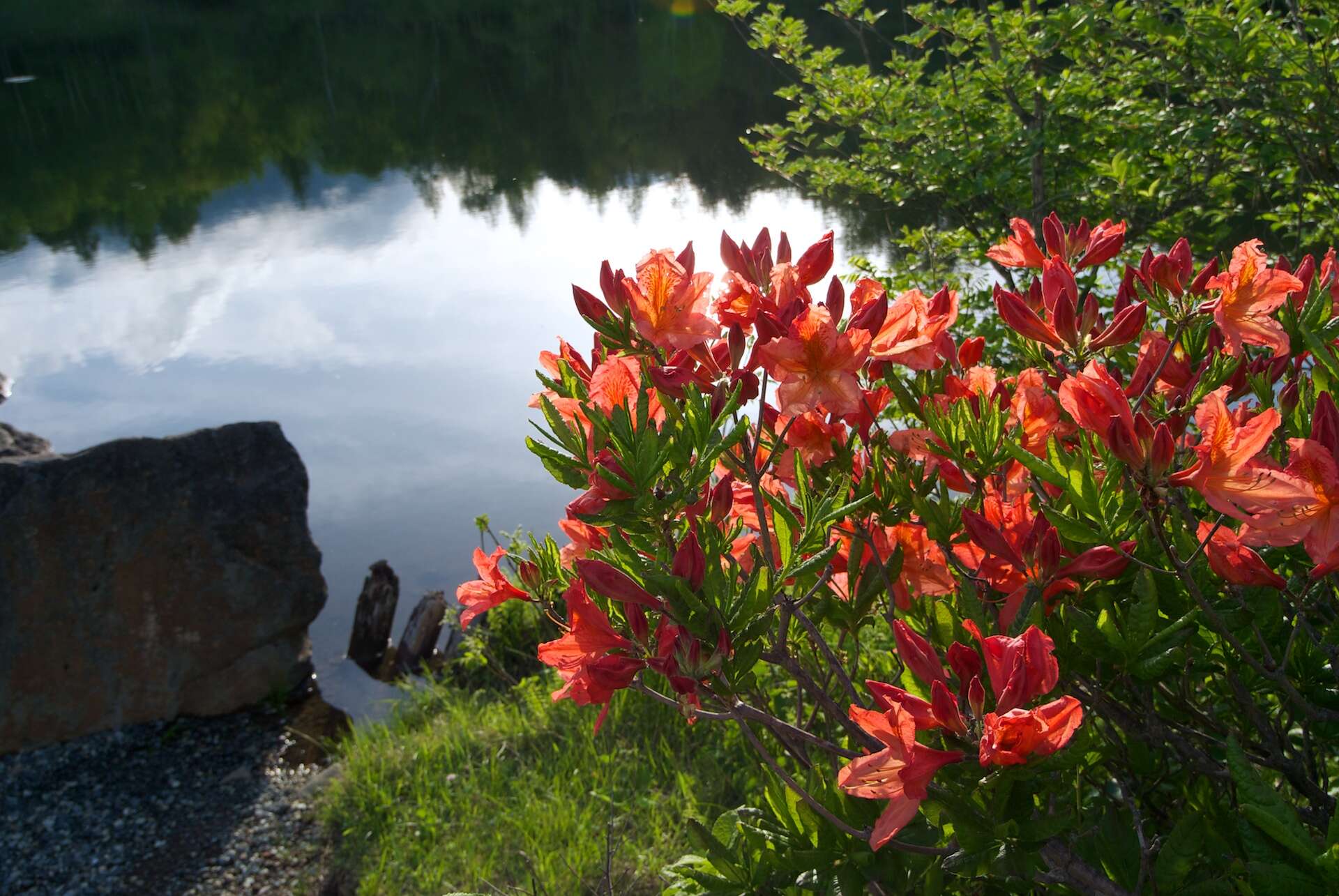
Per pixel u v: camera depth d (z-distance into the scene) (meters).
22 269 14.68
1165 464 1.21
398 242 14.98
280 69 33.97
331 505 7.24
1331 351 1.61
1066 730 1.07
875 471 1.56
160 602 5.57
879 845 1.16
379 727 5.04
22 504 5.30
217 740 5.45
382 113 25.89
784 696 3.15
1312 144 4.01
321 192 19.03
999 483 1.65
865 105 4.89
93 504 5.43
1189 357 1.70
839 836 1.47
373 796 4.44
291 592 5.84
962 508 1.47
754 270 1.55
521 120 22.28
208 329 11.37
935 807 1.22
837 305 1.45
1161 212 4.56
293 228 16.61
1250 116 3.95
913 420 1.87
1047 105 4.56
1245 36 3.80
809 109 5.16
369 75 31.86
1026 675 1.10
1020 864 1.24
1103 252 1.82
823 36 16.25
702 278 1.37
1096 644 1.35
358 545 6.78
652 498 1.22
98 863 4.50
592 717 4.36
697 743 4.17
